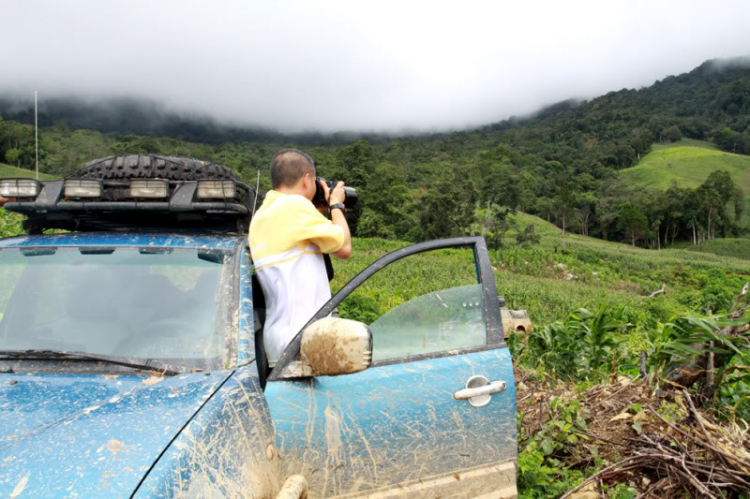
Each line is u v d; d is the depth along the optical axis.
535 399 4.56
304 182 2.71
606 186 167.00
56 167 74.12
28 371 2.11
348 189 2.98
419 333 2.67
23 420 1.70
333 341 2.03
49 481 1.41
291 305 2.49
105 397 1.87
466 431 2.53
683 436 3.60
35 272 2.56
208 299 2.40
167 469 1.53
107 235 2.78
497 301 2.77
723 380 4.32
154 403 1.80
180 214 2.81
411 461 2.42
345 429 2.29
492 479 2.59
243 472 1.80
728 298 28.95
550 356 5.17
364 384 2.36
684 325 4.22
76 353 2.16
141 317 2.35
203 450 1.68
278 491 2.01
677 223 127.12
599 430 4.01
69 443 1.55
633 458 3.46
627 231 123.50
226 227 3.03
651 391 4.32
